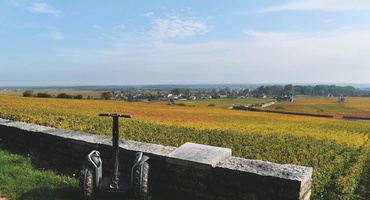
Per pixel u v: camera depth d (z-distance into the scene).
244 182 3.88
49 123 17.92
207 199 4.21
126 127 19.05
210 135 18.95
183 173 4.41
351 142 20.89
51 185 4.82
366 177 10.96
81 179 4.04
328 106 128.50
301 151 14.37
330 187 8.55
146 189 4.02
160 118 34.22
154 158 4.70
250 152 13.33
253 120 44.34
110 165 5.29
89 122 20.98
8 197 4.28
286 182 3.56
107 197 4.34
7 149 7.00
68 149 5.96
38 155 6.35
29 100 51.75
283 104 141.75
